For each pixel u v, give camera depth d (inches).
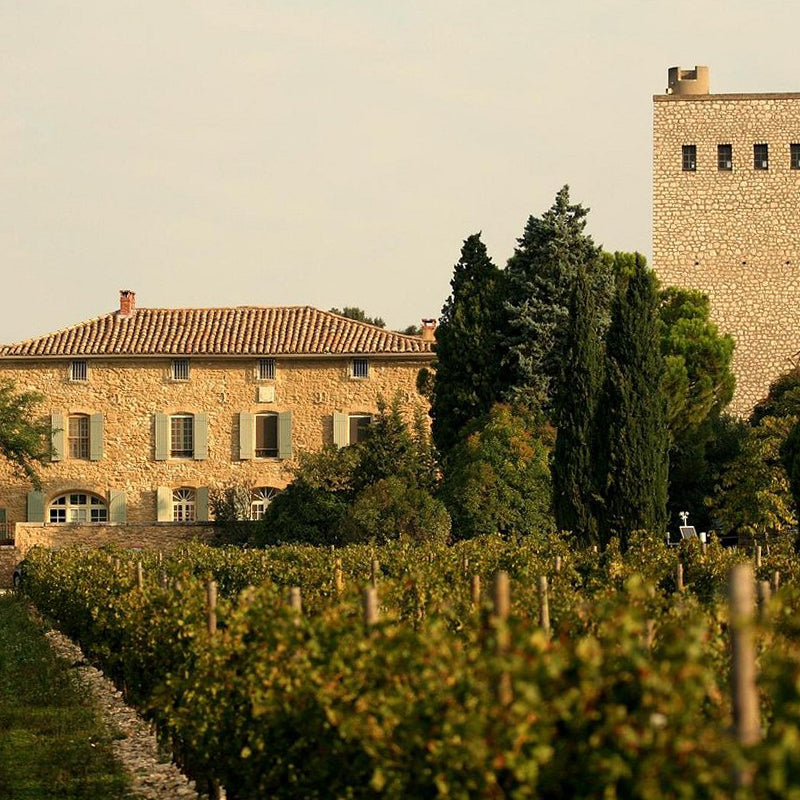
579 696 929.5
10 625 4175.7
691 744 853.8
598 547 4685.0
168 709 1748.3
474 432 5625.0
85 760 2105.1
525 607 1870.1
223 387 7042.3
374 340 7106.3
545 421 5762.8
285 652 1398.9
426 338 7509.8
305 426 7017.7
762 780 764.0
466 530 5246.1
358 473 5482.3
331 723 1221.7
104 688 2893.7
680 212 7583.7
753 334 7519.7
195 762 1744.6
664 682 892.6
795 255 7519.7
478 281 6190.9
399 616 1902.1
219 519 6328.7
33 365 7052.2
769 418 5684.1
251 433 7003.0
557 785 941.8
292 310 7445.9
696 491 6289.4
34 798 1862.7
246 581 3526.1
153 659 2132.1
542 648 981.8
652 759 855.1
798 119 7549.2
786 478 5526.6
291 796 1370.6
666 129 7598.4
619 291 4921.3
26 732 2365.9
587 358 4847.4
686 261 7568.9
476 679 1034.1
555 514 4847.4
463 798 994.7
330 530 5462.6
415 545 4249.5
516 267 6215.6
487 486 5251.0
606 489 4751.5
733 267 7549.2
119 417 7032.5
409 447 5497.1
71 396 7027.6
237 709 1518.2
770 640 1348.4
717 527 6102.4
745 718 847.7
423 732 1050.7
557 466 4832.7
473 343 6082.7
